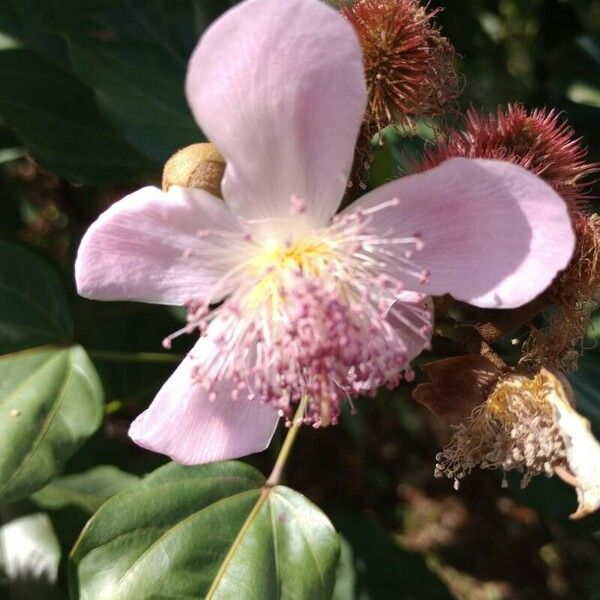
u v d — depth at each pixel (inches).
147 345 5.6
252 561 3.9
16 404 4.2
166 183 3.4
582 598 8.2
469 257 3.2
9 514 5.2
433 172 3.1
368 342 3.3
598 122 5.9
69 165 5.3
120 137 5.3
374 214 3.3
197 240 3.3
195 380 3.5
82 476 5.4
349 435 8.9
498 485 9.2
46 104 5.3
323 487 8.9
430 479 9.2
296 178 3.2
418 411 9.1
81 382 4.3
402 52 3.7
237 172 3.1
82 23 4.8
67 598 4.9
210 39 2.7
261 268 3.4
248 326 3.4
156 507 3.9
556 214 3.0
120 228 3.2
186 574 3.8
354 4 3.8
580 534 5.4
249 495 4.1
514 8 7.8
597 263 3.5
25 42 5.3
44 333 4.5
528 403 3.5
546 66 7.1
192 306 3.3
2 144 6.0
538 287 3.1
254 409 3.6
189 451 3.6
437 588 6.0
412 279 3.3
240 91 2.9
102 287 3.3
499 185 3.0
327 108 2.9
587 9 7.1
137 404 5.9
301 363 3.3
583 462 3.4
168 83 4.9
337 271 3.4
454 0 6.8
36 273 4.6
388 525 8.9
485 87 7.1
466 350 3.8
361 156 3.7
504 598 8.3
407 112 3.8
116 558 3.8
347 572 5.8
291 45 2.8
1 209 6.7
